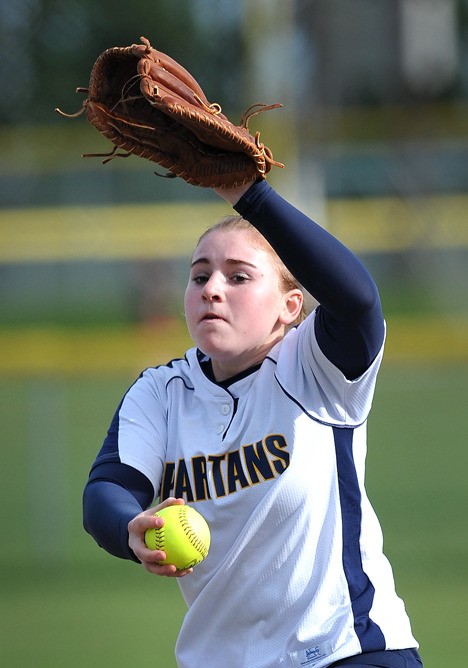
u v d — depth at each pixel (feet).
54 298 213.87
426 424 175.83
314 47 253.24
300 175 182.50
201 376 36.11
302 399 34.42
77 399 200.34
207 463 34.81
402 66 258.78
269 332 35.37
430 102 263.90
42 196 176.04
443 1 262.67
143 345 131.75
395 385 203.00
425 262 187.21
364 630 32.78
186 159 32.68
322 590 33.42
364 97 257.14
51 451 123.34
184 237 166.81
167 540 31.83
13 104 328.08
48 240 166.71
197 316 34.91
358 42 256.11
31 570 102.22
